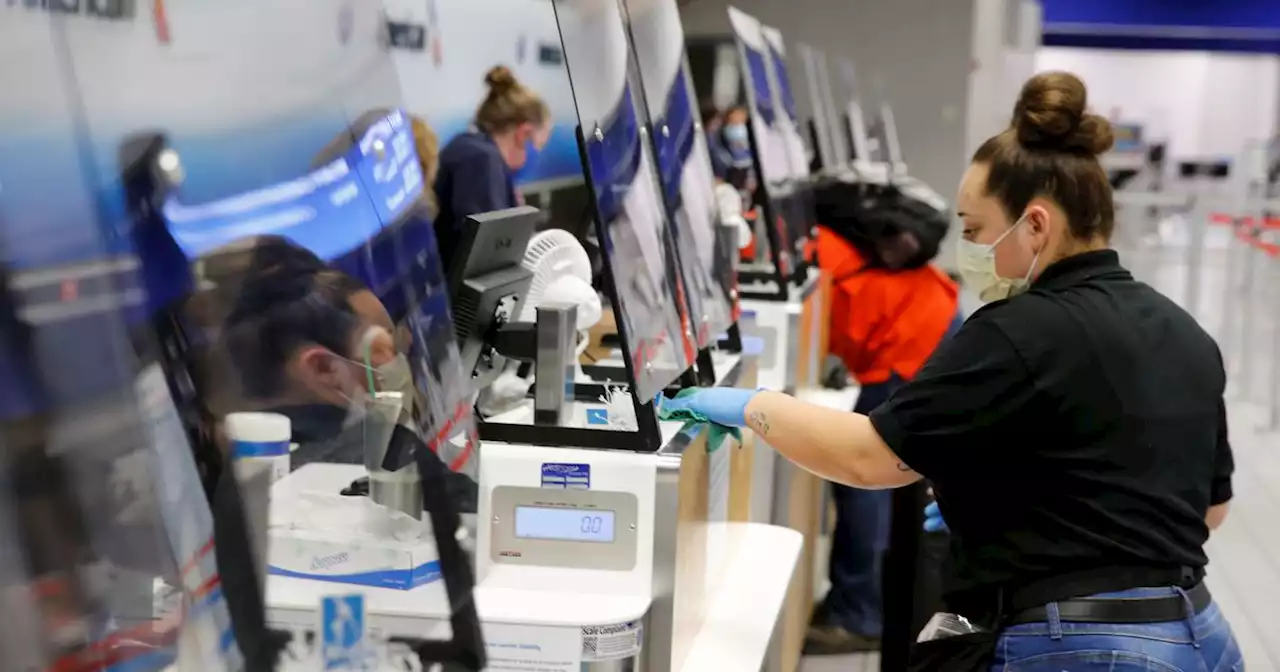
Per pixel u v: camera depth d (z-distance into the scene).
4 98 0.78
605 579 1.70
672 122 2.47
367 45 1.22
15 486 0.77
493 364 1.87
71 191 0.81
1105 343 1.72
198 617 0.91
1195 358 1.81
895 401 1.78
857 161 5.75
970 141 7.01
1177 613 1.71
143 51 0.89
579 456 1.68
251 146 1.01
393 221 1.25
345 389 1.12
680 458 1.70
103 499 0.82
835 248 4.20
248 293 1.01
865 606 4.02
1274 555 4.96
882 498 3.97
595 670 1.58
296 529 1.07
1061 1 14.54
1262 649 4.05
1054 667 1.71
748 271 3.38
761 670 1.91
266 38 1.04
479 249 1.76
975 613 1.81
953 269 6.62
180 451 0.90
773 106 3.88
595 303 2.06
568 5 1.81
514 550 1.70
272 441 1.02
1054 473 1.72
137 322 0.86
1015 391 1.70
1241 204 7.62
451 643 1.18
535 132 2.90
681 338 2.07
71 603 0.80
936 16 6.87
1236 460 6.40
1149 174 15.73
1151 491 1.71
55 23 0.81
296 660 1.06
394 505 1.20
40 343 0.79
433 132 2.38
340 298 1.14
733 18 3.50
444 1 2.71
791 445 1.89
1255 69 18.73
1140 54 19.03
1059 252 1.82
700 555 2.02
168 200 0.90
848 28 6.95
